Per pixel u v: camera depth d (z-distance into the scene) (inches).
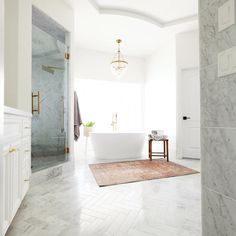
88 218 61.2
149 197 78.4
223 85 34.4
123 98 208.7
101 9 129.3
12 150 50.7
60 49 124.2
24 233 52.7
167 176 107.7
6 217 47.1
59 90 127.0
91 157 169.0
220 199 35.2
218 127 35.7
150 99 204.2
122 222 58.8
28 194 81.4
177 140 159.9
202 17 39.8
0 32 29.5
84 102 191.2
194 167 129.8
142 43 179.0
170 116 172.7
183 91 160.4
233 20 31.8
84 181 99.6
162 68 184.7
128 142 163.0
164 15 138.8
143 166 132.3
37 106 112.3
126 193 82.7
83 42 176.1
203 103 39.8
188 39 155.8
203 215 39.9
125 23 142.3
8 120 49.8
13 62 84.7
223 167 34.5
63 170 115.0
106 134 158.7
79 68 185.9
